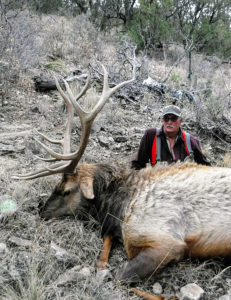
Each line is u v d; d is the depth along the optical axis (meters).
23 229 3.44
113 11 18.58
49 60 10.16
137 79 9.03
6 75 7.49
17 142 5.34
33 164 4.77
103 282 2.84
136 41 15.00
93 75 9.06
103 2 18.69
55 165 3.61
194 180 3.29
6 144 5.25
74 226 3.58
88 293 2.68
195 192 3.19
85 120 3.39
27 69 8.53
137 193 3.35
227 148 6.35
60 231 3.52
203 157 4.64
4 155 4.93
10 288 2.60
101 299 2.65
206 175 3.32
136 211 3.22
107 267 3.14
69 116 4.09
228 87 9.86
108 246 3.38
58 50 10.93
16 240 3.17
